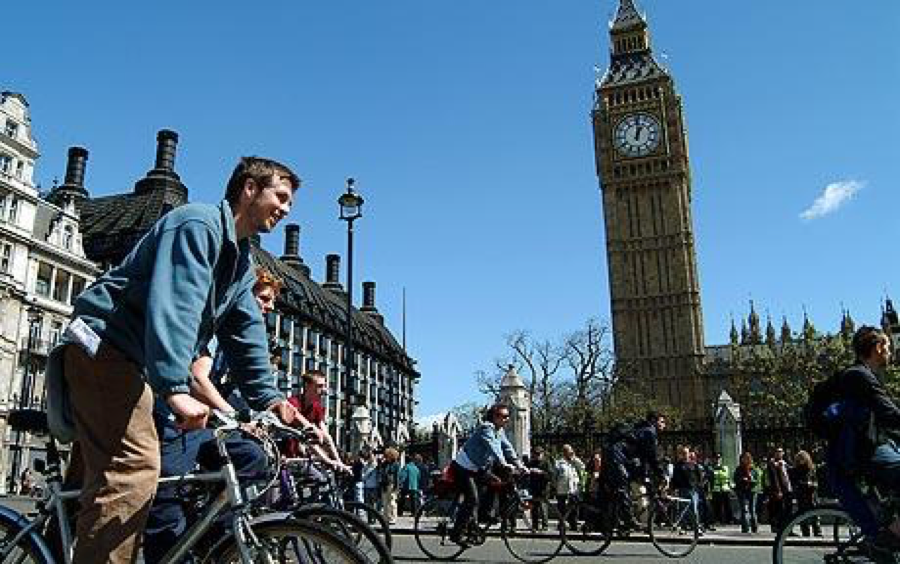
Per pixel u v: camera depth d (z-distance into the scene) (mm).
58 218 48906
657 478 10734
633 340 91562
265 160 3361
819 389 5207
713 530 17141
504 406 9711
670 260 92750
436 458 27812
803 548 5277
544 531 9758
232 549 2861
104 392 2809
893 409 4824
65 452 3289
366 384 81625
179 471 3375
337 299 86875
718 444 26047
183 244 2791
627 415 57531
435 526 9586
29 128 47062
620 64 102750
